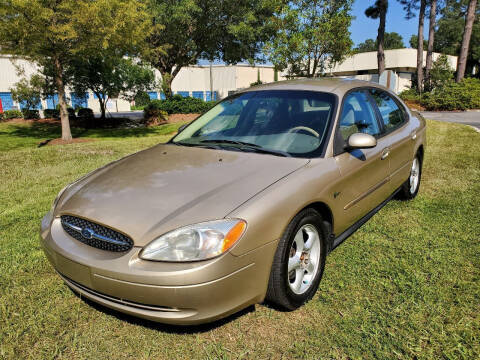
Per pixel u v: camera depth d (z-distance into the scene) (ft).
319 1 44.70
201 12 72.02
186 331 7.55
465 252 10.23
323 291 8.68
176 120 77.10
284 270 7.38
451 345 6.86
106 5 39.09
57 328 7.68
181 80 170.19
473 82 85.87
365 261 9.93
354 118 10.52
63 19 39.93
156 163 9.28
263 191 7.33
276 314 7.98
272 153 9.11
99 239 7.08
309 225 8.14
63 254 7.26
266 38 76.84
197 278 6.28
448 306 7.95
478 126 42.60
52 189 17.34
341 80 11.80
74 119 79.56
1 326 7.72
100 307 8.37
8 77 122.72
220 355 6.87
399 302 8.15
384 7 83.20
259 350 7.00
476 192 15.17
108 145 30.17
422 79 97.40
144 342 7.27
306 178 8.00
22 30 37.40
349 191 9.35
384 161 11.21
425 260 9.87
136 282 6.40
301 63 49.47
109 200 7.64
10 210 14.43
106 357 6.91
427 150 24.50
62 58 47.57
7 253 10.78
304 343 7.10
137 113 123.75
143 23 44.52
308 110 10.14
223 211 6.81
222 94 171.94
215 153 9.42
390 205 14.07
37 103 76.43
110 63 62.69
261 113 10.62
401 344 6.95
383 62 86.02
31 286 9.13
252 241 6.74
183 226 6.57
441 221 12.39
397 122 13.16
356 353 6.79
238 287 6.72
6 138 55.42
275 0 47.24
